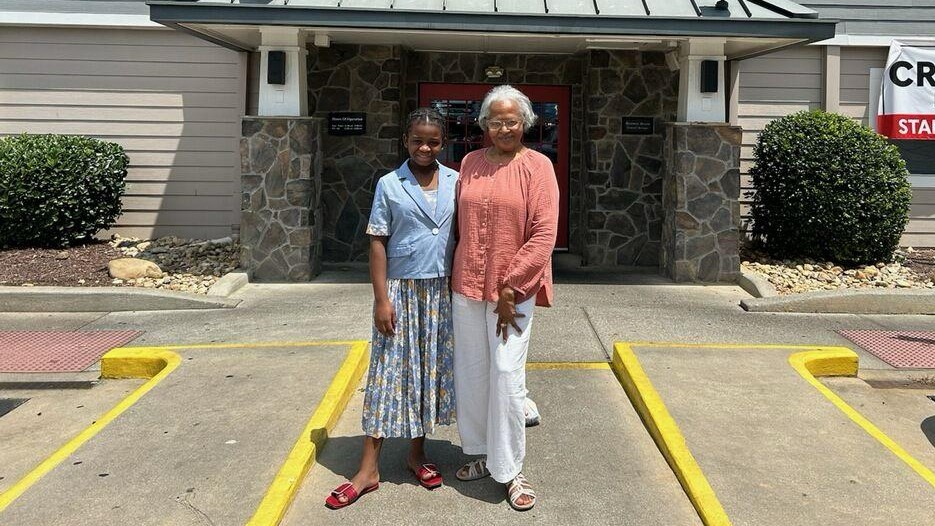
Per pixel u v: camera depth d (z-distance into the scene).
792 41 7.57
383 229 3.58
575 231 10.07
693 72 8.10
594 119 9.30
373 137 9.33
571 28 7.06
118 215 9.55
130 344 6.16
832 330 6.63
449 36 8.52
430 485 3.78
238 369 5.22
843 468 3.85
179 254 9.07
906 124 10.02
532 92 9.84
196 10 6.96
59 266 8.27
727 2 7.36
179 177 9.95
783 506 3.49
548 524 3.47
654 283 8.34
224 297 7.41
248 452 3.98
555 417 4.66
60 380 5.44
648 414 4.49
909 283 8.00
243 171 8.05
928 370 5.70
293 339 6.11
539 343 6.07
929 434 4.62
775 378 5.04
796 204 8.41
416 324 3.65
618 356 5.40
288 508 3.57
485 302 3.56
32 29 9.71
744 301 7.26
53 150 8.68
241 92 9.80
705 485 3.67
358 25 7.04
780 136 8.66
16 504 3.46
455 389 3.72
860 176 8.28
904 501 3.54
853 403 5.09
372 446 3.71
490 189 3.49
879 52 10.08
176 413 4.48
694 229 8.23
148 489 3.60
